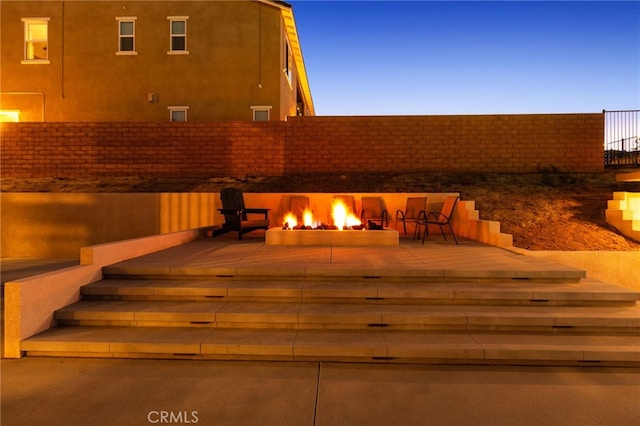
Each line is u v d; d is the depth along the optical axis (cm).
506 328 388
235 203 831
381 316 392
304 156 1184
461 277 470
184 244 733
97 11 1523
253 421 267
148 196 925
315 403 289
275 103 1501
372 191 1059
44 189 1096
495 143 1141
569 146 1122
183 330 394
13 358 361
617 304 419
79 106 1525
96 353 363
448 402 291
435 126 1156
